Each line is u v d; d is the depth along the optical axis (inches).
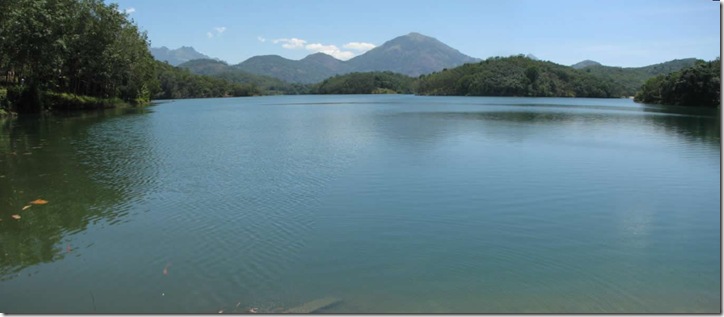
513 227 476.4
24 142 1075.9
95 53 2544.3
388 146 1053.8
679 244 432.5
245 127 1579.7
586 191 628.7
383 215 507.2
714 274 365.4
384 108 3289.9
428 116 2279.8
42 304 309.4
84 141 1110.4
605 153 979.3
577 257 398.3
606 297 327.6
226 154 912.3
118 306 307.0
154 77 4224.9
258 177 688.4
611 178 715.4
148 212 506.0
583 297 327.0
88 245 410.3
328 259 385.1
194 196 573.0
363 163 817.5
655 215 523.2
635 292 335.9
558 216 515.5
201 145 1055.6
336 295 325.4
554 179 700.7
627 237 450.9
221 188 614.5
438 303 316.8
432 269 369.7
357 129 1508.4
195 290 328.8
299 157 880.9
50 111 2242.9
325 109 3122.5
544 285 345.1
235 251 398.6
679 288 342.0
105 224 466.3
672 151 1018.7
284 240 427.8
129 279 345.1
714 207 557.3
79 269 361.4
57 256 386.6
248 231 449.4
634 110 3024.1
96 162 807.1
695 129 1583.4
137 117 2037.4
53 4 2057.1
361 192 604.4
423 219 495.8
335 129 1505.9
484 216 511.8
